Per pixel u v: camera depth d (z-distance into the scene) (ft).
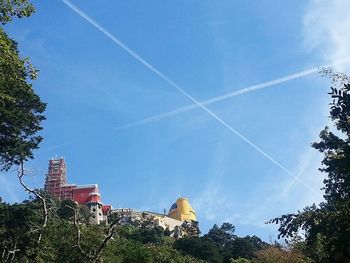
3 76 57.36
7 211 102.63
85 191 364.38
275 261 120.06
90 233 90.53
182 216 408.26
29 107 100.37
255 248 230.68
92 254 85.76
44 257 88.17
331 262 15.84
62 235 91.25
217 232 325.83
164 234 292.81
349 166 26.99
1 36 55.36
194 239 229.25
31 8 53.57
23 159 101.19
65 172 384.47
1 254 97.45
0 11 52.03
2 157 102.06
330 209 28.78
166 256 137.39
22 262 97.14
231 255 222.28
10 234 97.30
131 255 106.01
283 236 29.01
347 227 26.21
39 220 103.14
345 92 28.84
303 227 28.50
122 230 118.62
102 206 354.95
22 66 55.88
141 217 333.62
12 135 98.22
